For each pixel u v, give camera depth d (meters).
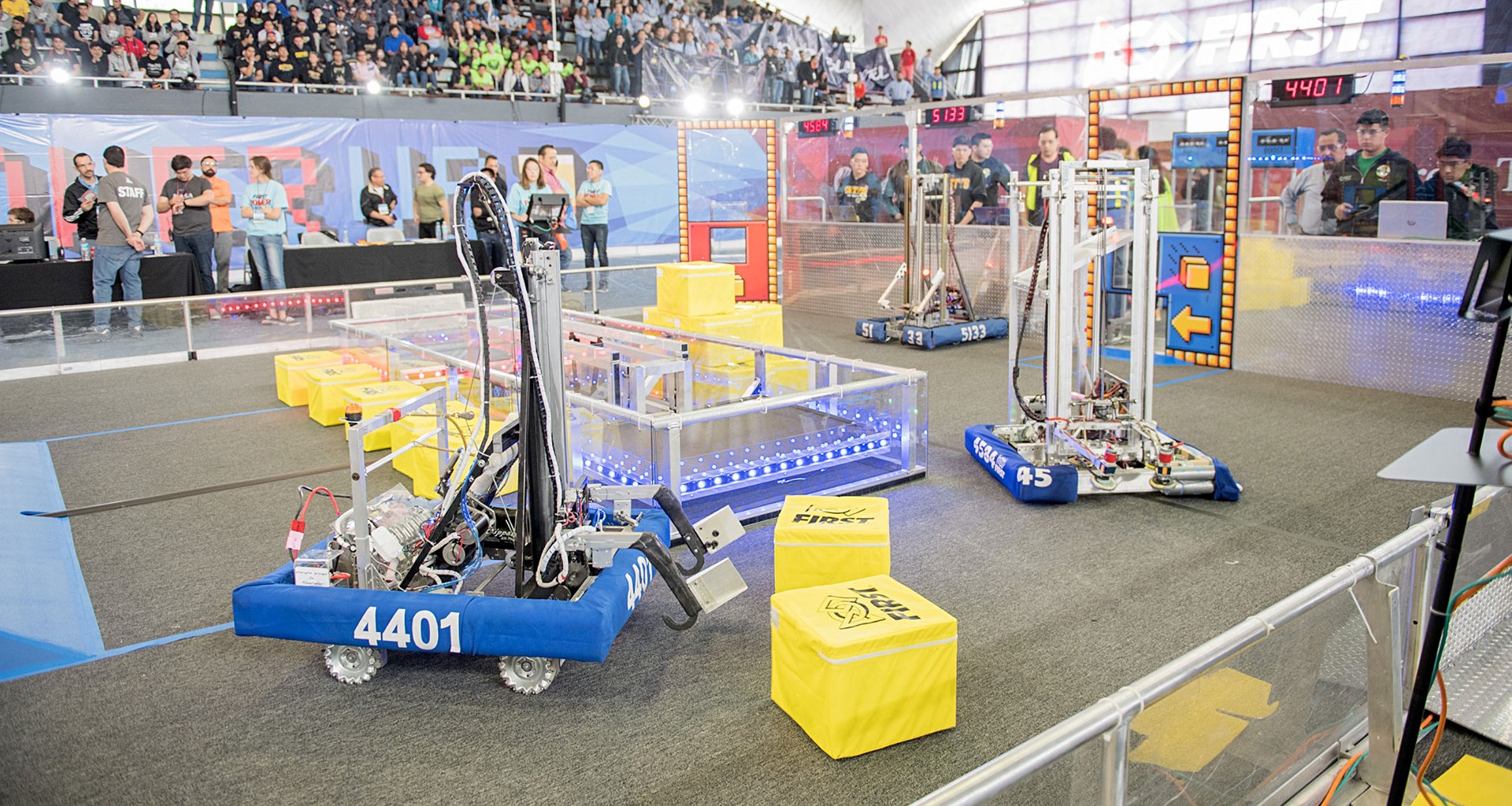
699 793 3.10
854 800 3.05
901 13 21.75
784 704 3.54
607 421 5.54
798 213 13.34
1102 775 2.12
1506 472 1.64
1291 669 2.64
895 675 3.27
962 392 8.55
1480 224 8.00
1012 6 19.75
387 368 8.09
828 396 5.93
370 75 15.65
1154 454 5.89
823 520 4.38
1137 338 5.98
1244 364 9.34
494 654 3.60
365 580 3.91
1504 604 3.46
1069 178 5.62
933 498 5.87
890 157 13.07
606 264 14.31
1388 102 8.48
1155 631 4.14
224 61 15.37
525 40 18.14
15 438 7.53
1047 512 5.60
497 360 9.04
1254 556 4.93
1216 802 2.50
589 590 3.70
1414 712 1.92
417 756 3.32
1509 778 2.99
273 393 9.10
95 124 12.69
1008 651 3.98
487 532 4.32
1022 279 6.14
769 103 18.92
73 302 11.01
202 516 5.75
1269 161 9.11
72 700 3.71
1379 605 2.84
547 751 3.34
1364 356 8.54
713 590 4.11
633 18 18.92
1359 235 8.62
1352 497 5.76
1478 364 7.88
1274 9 16.23
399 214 14.76
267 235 12.25
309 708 3.63
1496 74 13.55
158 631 4.27
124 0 16.28
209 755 3.34
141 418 8.16
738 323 8.86
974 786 1.82
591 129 16.00
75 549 5.24
